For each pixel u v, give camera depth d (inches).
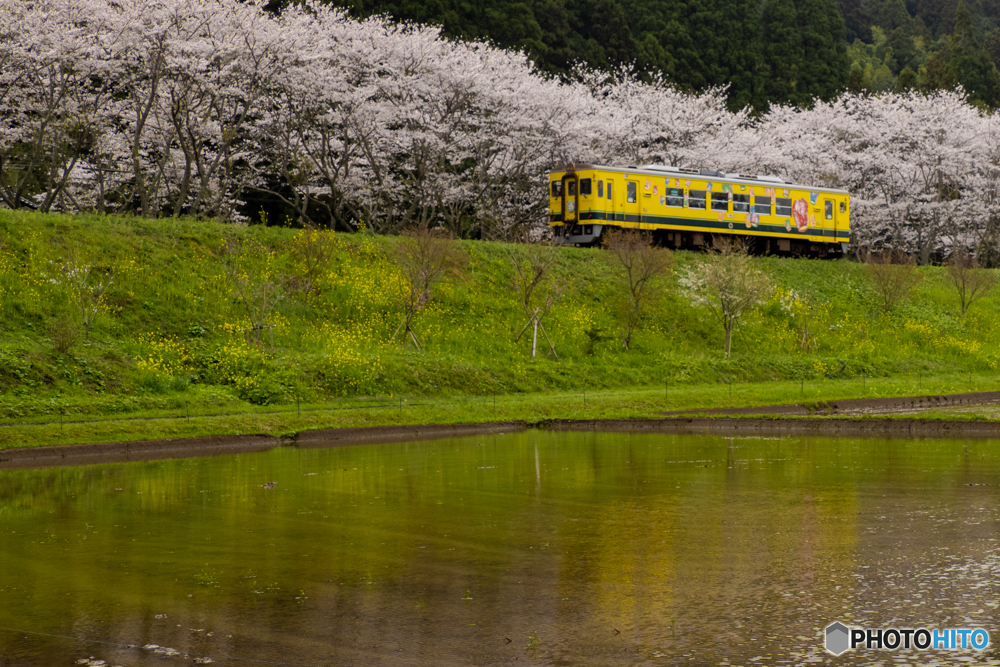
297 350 1195.9
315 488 628.7
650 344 1491.1
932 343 1748.3
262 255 1398.9
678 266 1729.8
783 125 2571.4
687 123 2162.9
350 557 443.2
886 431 953.5
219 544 470.6
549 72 2583.7
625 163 2107.5
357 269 1438.2
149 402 965.8
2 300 1106.1
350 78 1727.4
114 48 1441.9
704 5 3430.1
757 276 1587.1
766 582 395.9
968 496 574.9
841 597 374.6
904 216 2482.8
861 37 5713.6
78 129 1473.9
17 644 332.8
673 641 329.1
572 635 335.9
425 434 959.6
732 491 602.5
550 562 431.2
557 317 1483.8
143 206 1515.7
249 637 337.4
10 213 1272.1
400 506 564.1
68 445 800.9
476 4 2532.0
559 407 1111.0
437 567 424.2
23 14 1364.4
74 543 475.5
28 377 966.4
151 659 318.0
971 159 2409.0
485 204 1910.7
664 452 802.2
